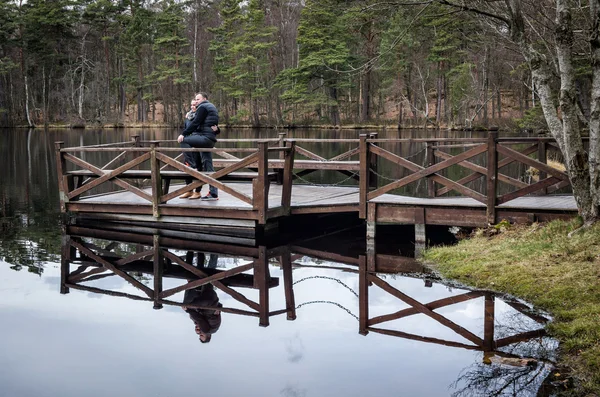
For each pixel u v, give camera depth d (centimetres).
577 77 1579
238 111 5556
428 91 5338
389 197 1009
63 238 1023
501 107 5238
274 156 1859
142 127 5916
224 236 1038
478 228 880
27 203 1380
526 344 520
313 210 993
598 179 729
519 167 2083
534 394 426
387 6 876
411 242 962
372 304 664
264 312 651
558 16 734
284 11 5997
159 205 1030
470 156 876
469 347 526
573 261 673
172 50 6144
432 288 709
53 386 466
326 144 3506
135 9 6253
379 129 5091
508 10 786
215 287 750
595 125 728
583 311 552
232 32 5622
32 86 6350
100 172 1080
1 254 916
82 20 6450
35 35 6156
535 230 805
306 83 5047
